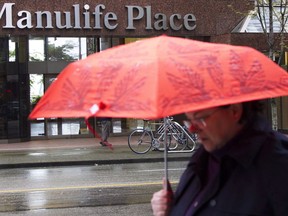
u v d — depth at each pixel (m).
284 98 23.08
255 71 2.03
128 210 8.60
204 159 2.26
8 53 22.02
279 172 1.99
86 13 21.70
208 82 1.88
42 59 23.12
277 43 20.03
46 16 21.41
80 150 18.48
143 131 17.48
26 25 21.20
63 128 23.50
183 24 22.62
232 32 21.50
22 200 9.70
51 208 8.88
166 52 1.94
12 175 13.66
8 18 21.08
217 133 2.12
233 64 2.00
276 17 18.66
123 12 22.16
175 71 1.84
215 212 2.07
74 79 2.07
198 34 22.75
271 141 2.08
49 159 16.09
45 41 23.09
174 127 17.25
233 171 2.07
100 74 1.99
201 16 22.78
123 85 1.87
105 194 10.16
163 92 1.76
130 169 14.40
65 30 21.66
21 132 22.27
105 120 19.25
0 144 21.55
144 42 2.10
